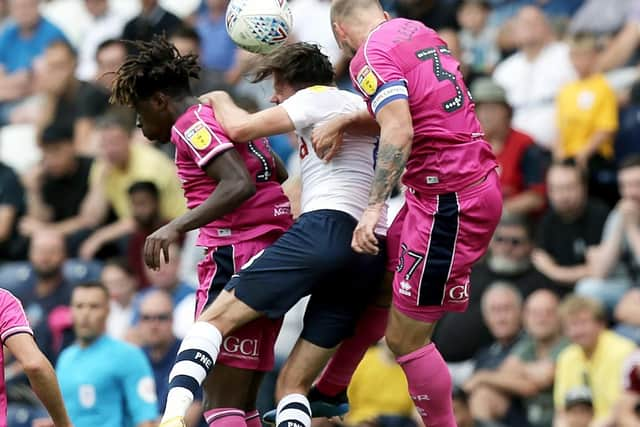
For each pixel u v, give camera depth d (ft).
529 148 140.97
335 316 80.18
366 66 76.38
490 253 132.98
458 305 79.00
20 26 191.01
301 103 78.95
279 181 83.10
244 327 79.66
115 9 196.75
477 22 164.45
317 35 166.40
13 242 158.81
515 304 127.44
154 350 124.26
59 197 158.81
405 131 75.15
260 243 80.23
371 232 74.49
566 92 147.54
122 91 80.12
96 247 151.94
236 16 81.56
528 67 154.61
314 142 78.84
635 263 130.11
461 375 129.49
